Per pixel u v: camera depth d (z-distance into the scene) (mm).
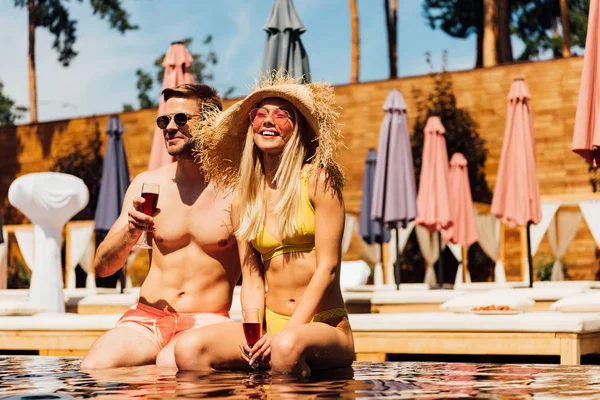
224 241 4367
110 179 11250
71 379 3484
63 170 19656
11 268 17844
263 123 3879
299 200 3828
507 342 5516
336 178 3824
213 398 2842
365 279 13711
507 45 22938
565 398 2818
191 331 3852
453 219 12758
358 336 5926
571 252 15062
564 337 5359
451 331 5676
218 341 3754
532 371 3723
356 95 16984
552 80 15398
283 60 8336
